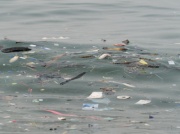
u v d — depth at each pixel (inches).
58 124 1018.1
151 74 1358.3
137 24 2048.5
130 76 1346.0
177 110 1131.3
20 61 1443.2
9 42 1652.3
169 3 2613.2
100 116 1079.6
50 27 1973.4
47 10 2315.5
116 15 2247.8
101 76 1348.4
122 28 1963.6
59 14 2244.1
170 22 2096.5
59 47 1596.9
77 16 2212.1
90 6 2452.0
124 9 2401.6
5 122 1023.6
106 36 1807.3
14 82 1302.9
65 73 1363.2
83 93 1240.8
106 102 1181.1
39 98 1200.8
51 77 1336.1
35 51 1531.7
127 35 1831.9
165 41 1736.0
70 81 1312.7
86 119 1056.8
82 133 959.6
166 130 989.2
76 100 1191.6
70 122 1032.2
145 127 1005.8
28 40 1699.1
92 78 1333.7
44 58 1471.5
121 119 1061.8
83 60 1448.1
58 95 1224.8
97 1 2603.3
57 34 1834.4
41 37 1769.2
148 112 1116.5
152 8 2448.3
